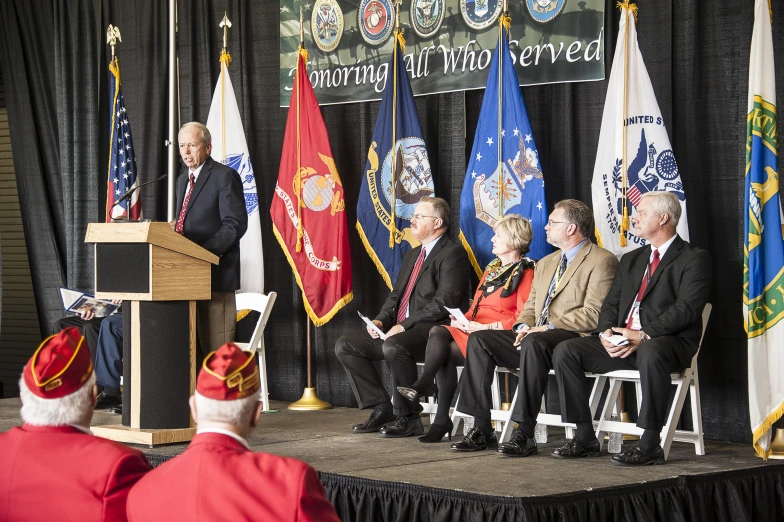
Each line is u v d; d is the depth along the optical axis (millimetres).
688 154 5512
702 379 5414
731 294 5336
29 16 8320
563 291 5000
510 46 6137
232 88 7020
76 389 2150
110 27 7359
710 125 5438
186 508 1875
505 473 4066
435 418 5078
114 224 4656
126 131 7352
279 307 7176
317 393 6977
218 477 1877
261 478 1866
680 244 4672
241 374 1962
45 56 8305
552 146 6066
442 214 5613
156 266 4598
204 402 1958
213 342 5051
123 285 4703
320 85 6984
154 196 7707
